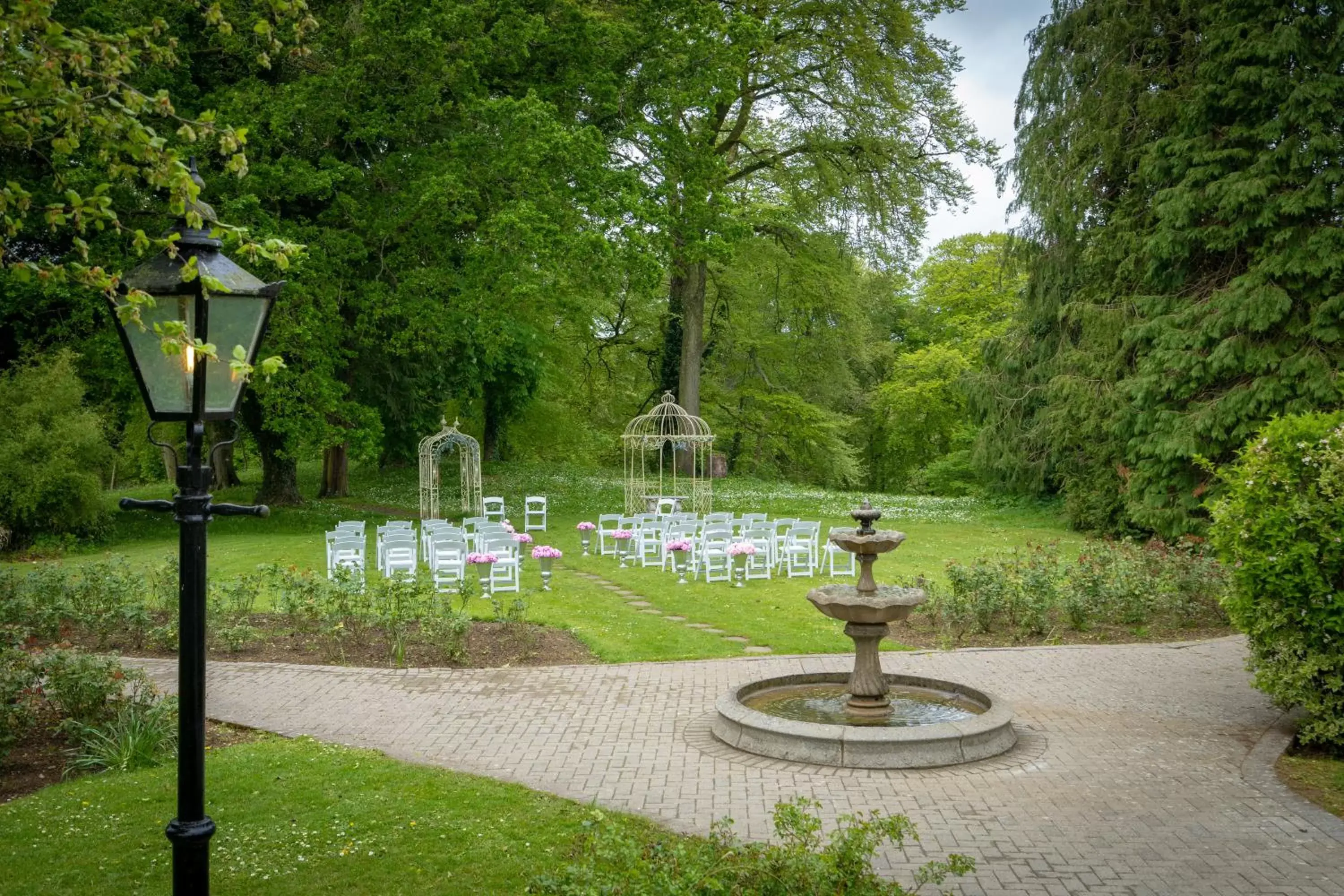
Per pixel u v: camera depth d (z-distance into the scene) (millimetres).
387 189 23719
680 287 35812
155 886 5062
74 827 5852
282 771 6945
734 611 14000
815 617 13516
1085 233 23578
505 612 13344
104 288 4129
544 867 5332
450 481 34750
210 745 7730
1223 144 19578
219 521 24797
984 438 26312
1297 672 7809
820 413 39469
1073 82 23453
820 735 7406
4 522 20266
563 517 26516
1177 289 20797
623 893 3535
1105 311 22078
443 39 21969
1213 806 6555
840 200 29500
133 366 4078
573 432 42156
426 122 23188
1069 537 23188
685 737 8125
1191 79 20875
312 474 38281
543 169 21812
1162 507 20156
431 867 5328
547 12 23953
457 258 24578
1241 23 18984
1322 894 5219
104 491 34500
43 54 4430
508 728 8320
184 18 20844
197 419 4043
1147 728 8422
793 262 32812
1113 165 22594
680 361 37062
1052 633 12414
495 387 37594
